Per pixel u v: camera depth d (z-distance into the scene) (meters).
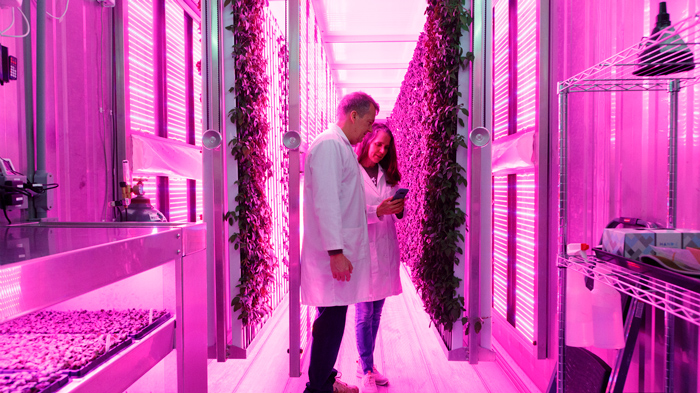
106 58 2.73
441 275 2.56
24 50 1.89
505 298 2.99
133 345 1.23
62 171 2.36
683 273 1.06
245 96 2.62
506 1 2.97
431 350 2.97
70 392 0.93
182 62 3.84
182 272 1.52
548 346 2.27
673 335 1.30
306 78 3.23
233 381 2.45
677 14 1.37
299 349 2.39
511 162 2.62
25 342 1.16
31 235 1.29
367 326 2.27
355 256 1.99
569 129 2.17
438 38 2.57
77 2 2.50
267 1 3.11
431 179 2.63
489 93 2.35
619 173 1.72
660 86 1.45
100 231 1.42
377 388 2.35
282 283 4.17
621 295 1.47
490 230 2.38
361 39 5.36
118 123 2.77
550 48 2.32
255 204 2.69
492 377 2.52
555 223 2.26
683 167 1.38
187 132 3.93
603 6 1.83
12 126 1.86
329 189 1.86
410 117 4.75
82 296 1.49
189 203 3.97
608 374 1.45
